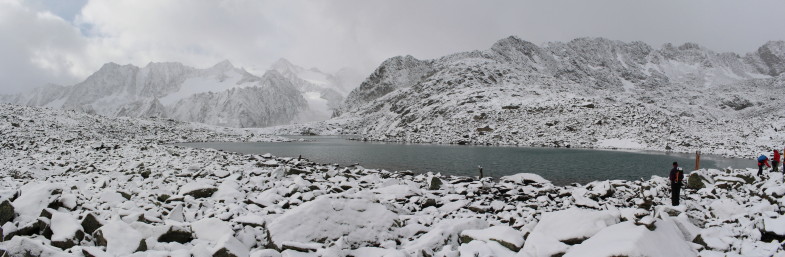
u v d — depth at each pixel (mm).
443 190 21953
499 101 117062
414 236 11969
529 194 21188
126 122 99062
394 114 165625
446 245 10438
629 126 82812
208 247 9742
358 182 24312
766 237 10156
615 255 8320
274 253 9359
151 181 22188
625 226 9484
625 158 52906
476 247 9875
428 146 81250
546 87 167625
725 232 10641
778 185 17250
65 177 24234
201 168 28156
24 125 63125
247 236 10773
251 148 74750
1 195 12359
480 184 23781
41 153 38438
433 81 182375
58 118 78562
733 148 65000
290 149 72188
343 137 137000
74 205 13336
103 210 13336
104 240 9664
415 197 18234
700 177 22609
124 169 28203
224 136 110188
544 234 10055
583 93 163750
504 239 10008
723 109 198500
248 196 17688
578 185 26766
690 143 70625
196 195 17375
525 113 100812
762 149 61906
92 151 41500
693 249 9789
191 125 122062
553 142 78188
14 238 8289
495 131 93188
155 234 10547
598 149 69875
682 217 11281
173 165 30703
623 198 20062
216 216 13312
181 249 9555
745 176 23000
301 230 10680
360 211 11844
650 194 19078
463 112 113188
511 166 43188
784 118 83000
